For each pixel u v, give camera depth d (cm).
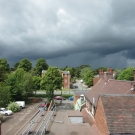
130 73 9725
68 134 1825
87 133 1855
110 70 4441
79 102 5053
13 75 7706
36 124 2188
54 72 8738
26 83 7888
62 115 2739
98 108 1925
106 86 3281
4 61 13075
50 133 1856
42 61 15650
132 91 2447
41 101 8112
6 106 6388
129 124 1566
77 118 2706
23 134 1852
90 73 12812
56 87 8675
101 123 1780
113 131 1508
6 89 6156
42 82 8706
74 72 19025
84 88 12812
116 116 1628
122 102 1758
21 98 7512
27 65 14812
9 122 4522
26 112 5806
